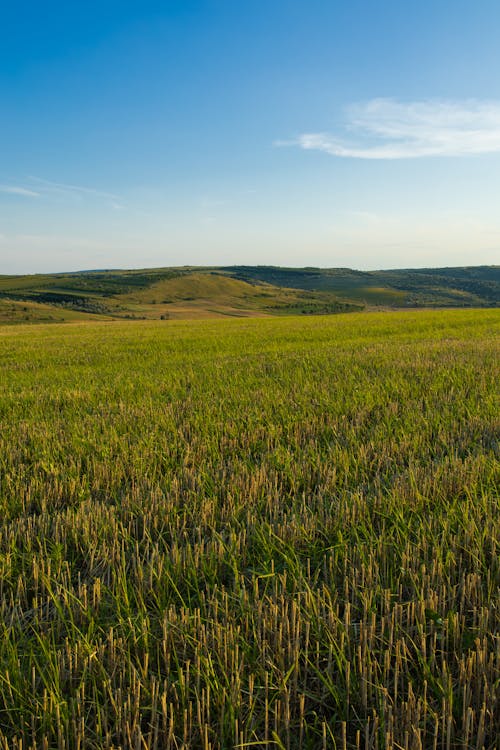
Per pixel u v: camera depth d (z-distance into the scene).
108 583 3.27
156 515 4.21
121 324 52.25
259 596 3.07
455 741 2.12
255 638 2.60
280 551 3.48
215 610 2.77
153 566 3.33
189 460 5.71
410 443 5.95
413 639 2.64
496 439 6.11
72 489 4.82
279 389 10.05
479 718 2.14
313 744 2.16
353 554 3.41
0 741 2.10
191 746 2.16
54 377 13.75
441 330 26.17
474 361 12.74
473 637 2.58
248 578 3.32
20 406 9.42
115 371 14.64
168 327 40.97
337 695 2.29
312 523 3.86
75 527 3.96
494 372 10.80
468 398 8.52
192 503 4.47
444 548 3.45
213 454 5.82
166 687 2.29
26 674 2.49
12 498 4.63
